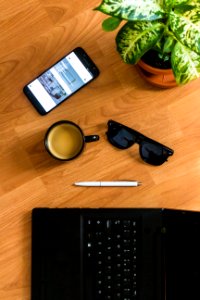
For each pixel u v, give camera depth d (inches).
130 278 31.4
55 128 32.4
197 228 29.8
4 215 32.9
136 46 26.8
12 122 33.3
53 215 32.1
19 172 33.2
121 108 33.4
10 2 33.7
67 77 33.3
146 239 31.5
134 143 32.6
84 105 33.4
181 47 27.0
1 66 33.6
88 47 33.5
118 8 23.6
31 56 33.5
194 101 33.3
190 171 33.0
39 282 31.9
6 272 32.6
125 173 33.0
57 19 33.6
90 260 31.7
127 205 32.9
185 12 25.2
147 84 33.3
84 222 31.8
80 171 33.1
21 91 33.4
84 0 33.6
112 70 33.4
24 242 32.7
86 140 32.4
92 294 31.6
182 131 33.3
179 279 30.4
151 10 24.4
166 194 32.9
